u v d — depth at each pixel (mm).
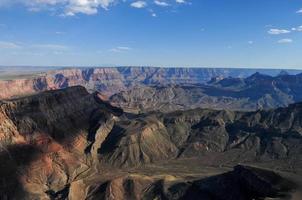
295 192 145750
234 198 170500
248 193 166375
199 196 182875
